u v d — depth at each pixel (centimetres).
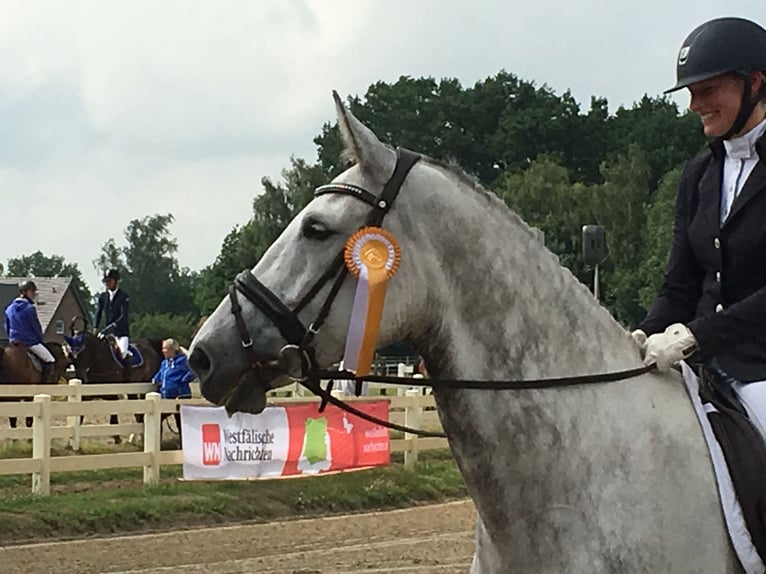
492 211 351
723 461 345
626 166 5681
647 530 332
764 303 349
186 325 7188
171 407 1296
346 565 940
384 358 3312
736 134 367
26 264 12388
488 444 341
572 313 353
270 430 1295
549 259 356
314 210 337
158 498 1162
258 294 335
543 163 6078
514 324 344
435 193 342
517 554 340
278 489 1251
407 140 7069
